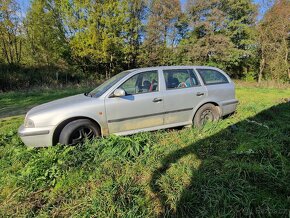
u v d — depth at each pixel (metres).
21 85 15.55
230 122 5.00
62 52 19.81
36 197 2.75
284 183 2.70
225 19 23.06
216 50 22.36
